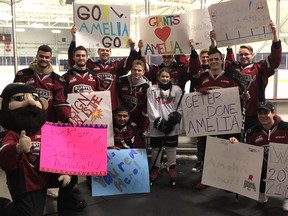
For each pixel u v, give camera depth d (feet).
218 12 9.71
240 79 9.41
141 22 10.85
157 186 10.29
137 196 9.46
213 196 9.45
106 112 9.66
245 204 8.87
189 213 8.30
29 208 6.72
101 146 7.86
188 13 10.77
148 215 8.19
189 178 11.01
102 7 10.32
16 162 6.37
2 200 7.05
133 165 9.76
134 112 10.77
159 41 10.80
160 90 10.22
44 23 26.86
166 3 19.69
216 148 8.89
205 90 9.42
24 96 6.72
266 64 9.46
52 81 8.73
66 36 25.53
